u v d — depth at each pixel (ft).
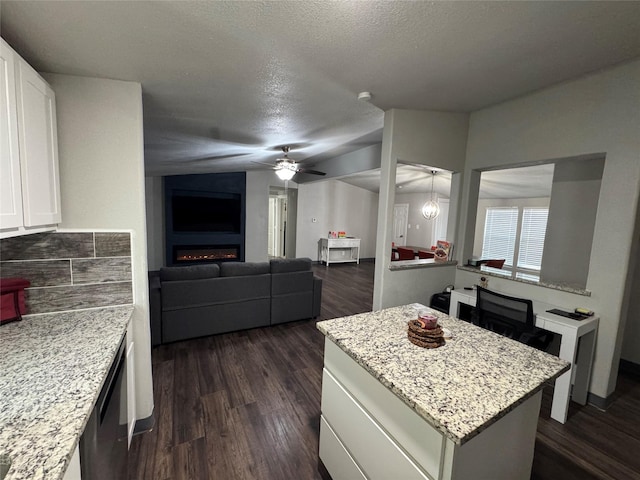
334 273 23.21
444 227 27.35
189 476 5.13
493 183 18.06
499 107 9.06
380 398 3.70
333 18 4.40
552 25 4.81
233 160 16.43
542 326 7.12
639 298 8.89
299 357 9.47
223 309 10.78
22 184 3.93
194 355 9.46
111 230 5.68
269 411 6.87
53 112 4.99
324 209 27.63
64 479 2.36
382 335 4.68
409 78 6.72
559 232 9.43
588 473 5.38
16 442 2.39
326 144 13.88
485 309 7.92
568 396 6.56
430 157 9.53
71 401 2.93
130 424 5.52
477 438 3.05
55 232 5.31
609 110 6.76
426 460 3.02
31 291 5.23
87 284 5.60
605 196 6.97
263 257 22.90
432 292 10.50
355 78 6.59
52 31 4.14
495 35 5.06
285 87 6.86
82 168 5.45
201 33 4.55
